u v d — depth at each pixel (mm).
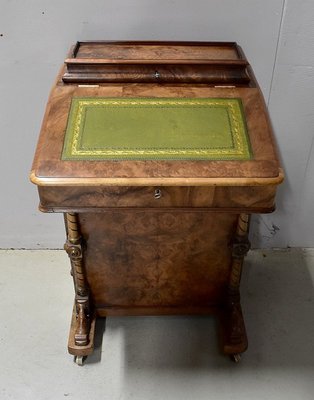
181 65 1409
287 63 1640
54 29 1564
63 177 1197
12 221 2047
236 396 1618
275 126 1793
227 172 1216
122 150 1249
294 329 1829
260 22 1555
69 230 1490
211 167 1222
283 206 1995
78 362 1692
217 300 1770
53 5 1513
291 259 2098
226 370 1691
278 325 1841
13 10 1518
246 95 1389
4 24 1545
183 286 1715
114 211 1276
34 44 1593
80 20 1549
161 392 1627
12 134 1795
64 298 1925
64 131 1286
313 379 1669
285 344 1777
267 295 1950
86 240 1553
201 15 1542
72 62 1396
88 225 1509
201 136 1288
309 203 1991
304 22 1550
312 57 1621
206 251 1604
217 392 1628
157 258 1619
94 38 1591
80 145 1257
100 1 1507
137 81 1414
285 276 2027
